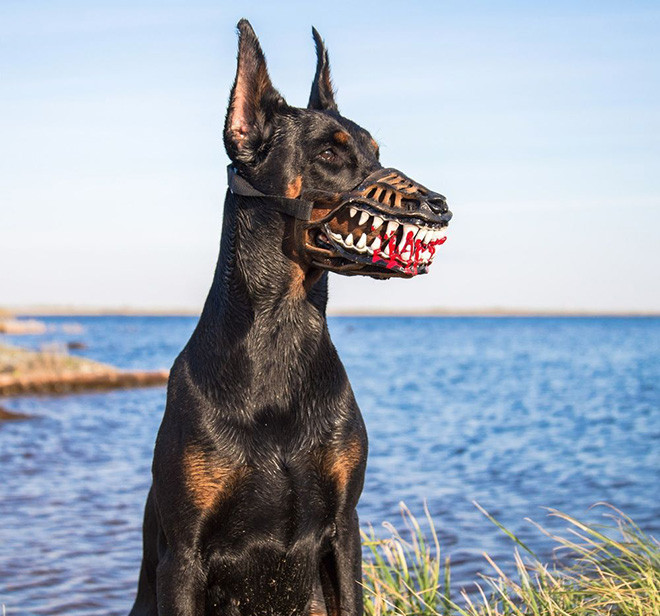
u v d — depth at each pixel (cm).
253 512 346
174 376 364
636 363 4422
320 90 412
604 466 1227
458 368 4028
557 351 5922
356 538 362
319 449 350
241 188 353
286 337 350
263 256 350
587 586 466
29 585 691
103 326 13538
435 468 1227
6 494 1053
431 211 323
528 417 1961
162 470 352
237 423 343
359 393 2666
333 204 337
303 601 364
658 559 473
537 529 815
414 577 568
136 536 852
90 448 1454
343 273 340
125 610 636
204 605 352
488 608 469
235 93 354
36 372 2623
